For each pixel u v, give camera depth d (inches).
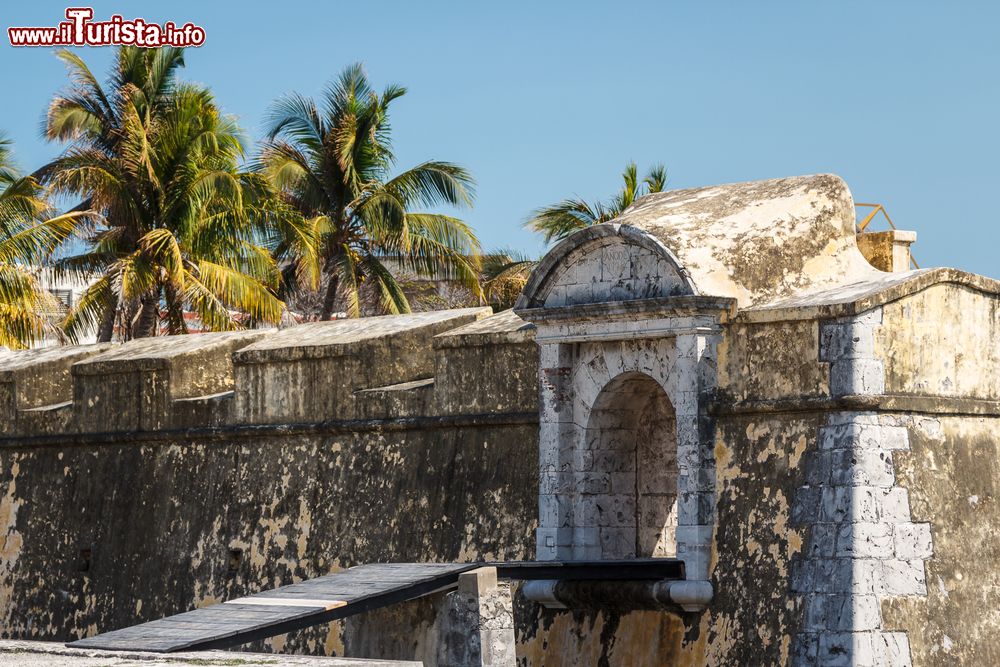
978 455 1595.7
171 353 2178.9
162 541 2135.8
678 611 1617.9
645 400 1732.3
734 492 1587.1
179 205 3112.7
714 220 1651.1
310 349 2011.6
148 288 3090.6
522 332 1798.7
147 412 2186.3
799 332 1551.4
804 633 1505.9
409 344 1961.1
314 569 1966.0
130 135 3078.2
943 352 1577.3
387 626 1487.5
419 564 1526.8
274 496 2030.0
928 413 1557.6
